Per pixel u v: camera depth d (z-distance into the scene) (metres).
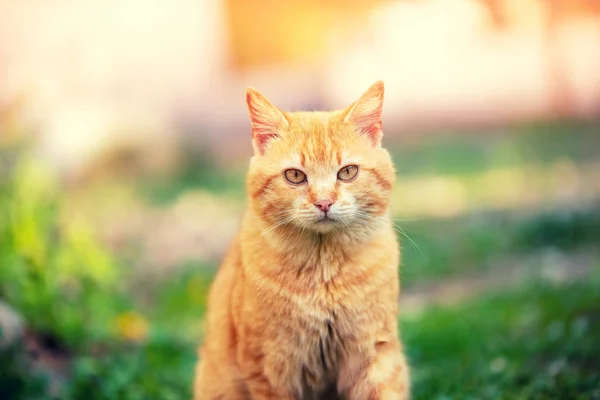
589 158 2.57
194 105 3.15
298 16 3.80
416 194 2.43
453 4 3.40
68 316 1.31
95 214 2.29
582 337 1.16
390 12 3.55
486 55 3.33
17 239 1.32
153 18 3.07
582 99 3.14
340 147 0.90
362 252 0.90
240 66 3.80
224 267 1.00
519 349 1.20
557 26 3.16
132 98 2.97
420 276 1.72
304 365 0.92
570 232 1.78
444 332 1.33
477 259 1.76
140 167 2.73
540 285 1.45
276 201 0.91
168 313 1.60
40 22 2.83
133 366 1.23
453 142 3.13
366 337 0.91
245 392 0.96
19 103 1.97
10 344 1.09
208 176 2.84
